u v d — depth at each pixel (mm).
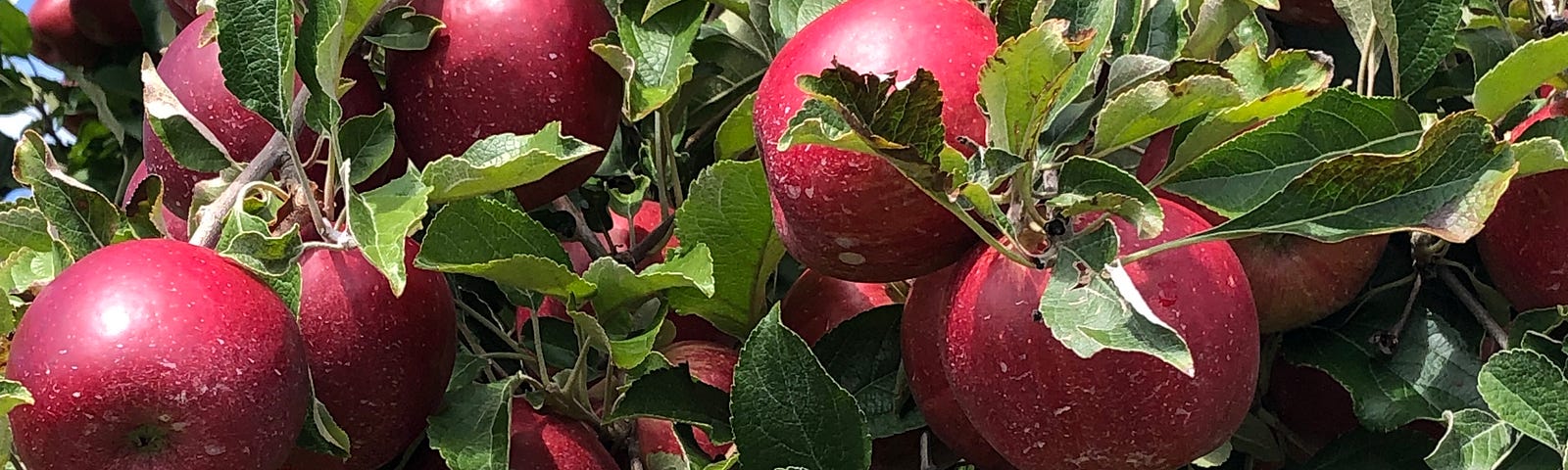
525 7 413
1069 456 339
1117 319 301
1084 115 348
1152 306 321
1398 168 309
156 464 303
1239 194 351
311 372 353
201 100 407
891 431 419
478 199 397
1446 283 416
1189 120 353
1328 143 352
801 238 368
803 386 370
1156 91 315
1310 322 404
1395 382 397
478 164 377
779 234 396
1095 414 326
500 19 409
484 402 390
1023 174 323
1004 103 318
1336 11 458
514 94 410
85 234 371
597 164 447
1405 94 402
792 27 471
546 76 412
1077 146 356
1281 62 351
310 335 353
